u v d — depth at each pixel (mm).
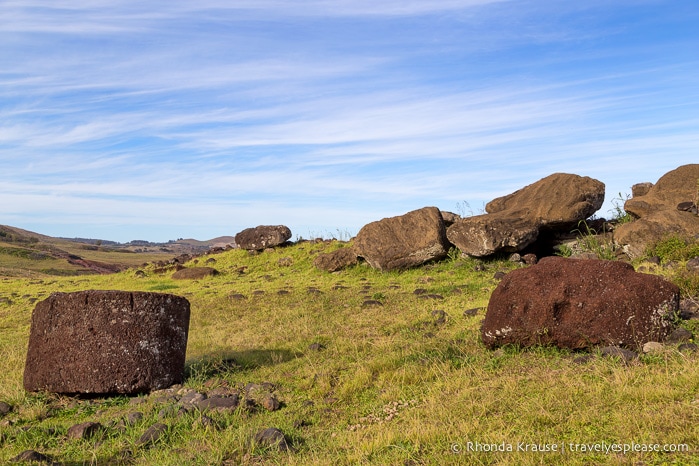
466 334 9727
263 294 16234
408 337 10234
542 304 7973
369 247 18172
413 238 17797
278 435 6047
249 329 12445
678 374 6215
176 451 6039
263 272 21516
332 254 19359
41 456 5906
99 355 8133
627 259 14250
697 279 10031
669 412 5258
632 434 4996
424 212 18281
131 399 8047
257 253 23688
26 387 8430
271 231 23516
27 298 18844
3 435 6684
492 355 8281
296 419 6832
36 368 8320
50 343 8266
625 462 4555
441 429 5766
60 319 8266
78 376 8109
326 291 15930
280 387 8305
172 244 180375
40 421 7473
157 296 8438
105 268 55906
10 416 7672
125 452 6051
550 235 17078
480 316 10836
